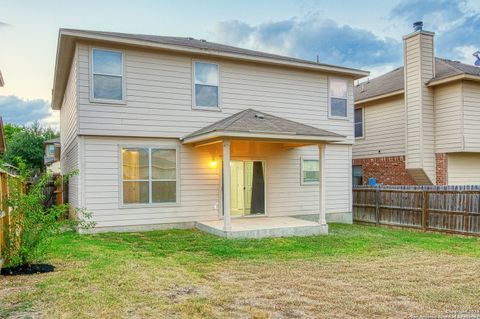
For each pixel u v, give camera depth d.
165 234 10.18
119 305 4.38
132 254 7.46
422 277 6.13
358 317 4.26
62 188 13.97
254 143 12.49
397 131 16.20
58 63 11.91
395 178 16.27
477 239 10.30
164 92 11.08
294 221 11.64
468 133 13.63
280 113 12.83
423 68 14.34
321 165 11.23
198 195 11.57
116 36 10.18
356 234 10.98
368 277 6.11
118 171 10.55
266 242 9.29
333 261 7.34
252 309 4.41
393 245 9.22
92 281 5.30
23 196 5.98
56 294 4.69
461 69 14.80
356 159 18.50
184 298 4.77
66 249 7.64
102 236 9.68
